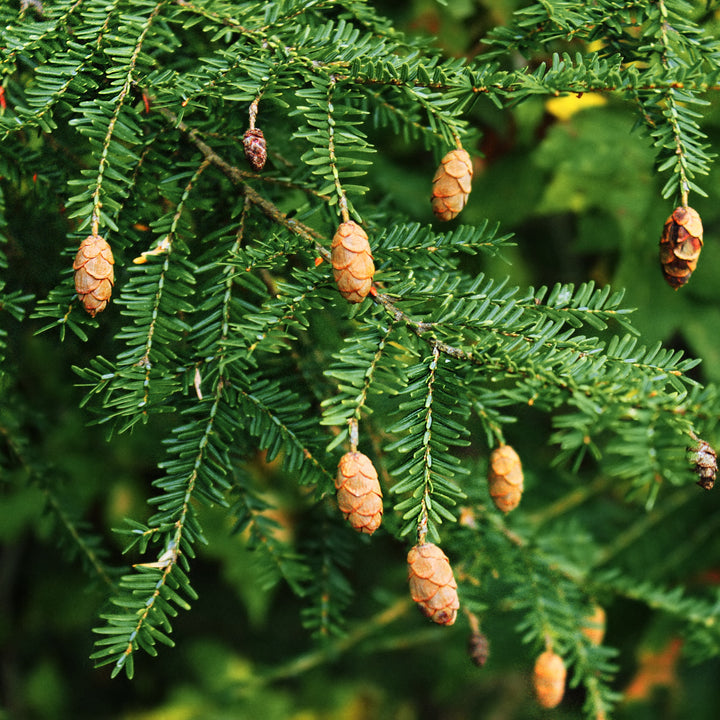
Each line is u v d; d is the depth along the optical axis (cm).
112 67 71
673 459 69
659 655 109
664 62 70
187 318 73
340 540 77
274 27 72
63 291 71
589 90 70
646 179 106
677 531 109
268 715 143
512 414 95
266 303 70
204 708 143
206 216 75
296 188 74
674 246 70
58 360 82
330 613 77
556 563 79
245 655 154
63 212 75
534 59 86
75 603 146
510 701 163
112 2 72
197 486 71
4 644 149
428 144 76
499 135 107
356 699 155
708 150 98
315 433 72
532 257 131
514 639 105
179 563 70
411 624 115
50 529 79
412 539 73
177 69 75
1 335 71
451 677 126
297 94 70
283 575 75
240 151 74
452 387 70
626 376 69
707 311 109
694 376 114
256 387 72
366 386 69
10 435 78
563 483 103
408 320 70
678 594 80
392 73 70
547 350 70
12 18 72
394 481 75
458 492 69
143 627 69
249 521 75
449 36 96
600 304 71
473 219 111
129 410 70
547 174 108
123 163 71
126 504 114
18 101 72
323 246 71
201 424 71
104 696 157
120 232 72
